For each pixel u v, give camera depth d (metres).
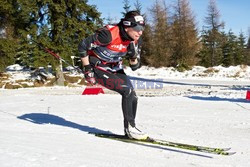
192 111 7.55
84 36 18.06
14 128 4.83
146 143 3.99
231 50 44.19
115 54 3.63
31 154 3.10
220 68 30.02
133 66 3.95
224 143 4.25
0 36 19.80
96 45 3.56
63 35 17.67
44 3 16.94
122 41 3.53
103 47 3.57
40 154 3.12
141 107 8.24
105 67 3.79
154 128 5.30
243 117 6.69
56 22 17.34
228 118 6.55
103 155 3.29
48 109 7.62
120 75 3.90
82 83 19.78
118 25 3.52
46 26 17.70
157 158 3.32
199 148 3.51
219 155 3.58
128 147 3.74
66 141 3.89
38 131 4.59
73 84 19.56
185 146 3.62
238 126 5.66
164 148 3.78
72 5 18.17
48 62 17.84
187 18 37.47
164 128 5.32
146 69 33.59
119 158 3.20
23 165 2.73
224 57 44.34
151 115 6.88
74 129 4.86
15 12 18.53
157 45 36.62
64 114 6.79
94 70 3.79
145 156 3.37
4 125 5.11
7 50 18.92
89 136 4.29
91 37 3.54
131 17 3.40
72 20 17.89
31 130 4.67
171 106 8.47
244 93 13.00
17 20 18.47
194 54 36.34
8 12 18.78
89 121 5.84
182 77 26.56
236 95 12.02
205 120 6.27
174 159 3.31
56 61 18.03
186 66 33.47
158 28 37.56
